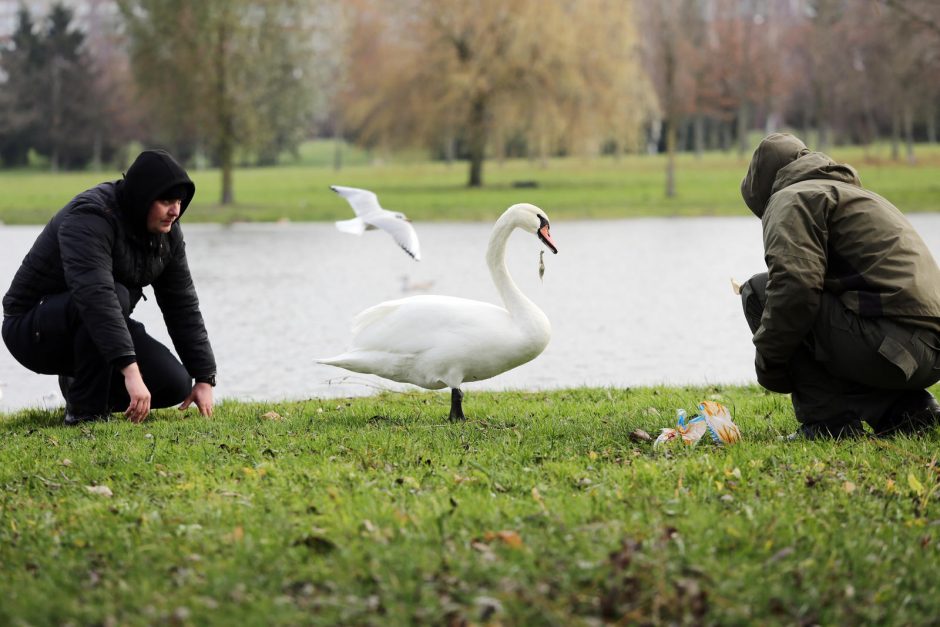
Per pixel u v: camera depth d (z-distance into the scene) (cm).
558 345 1217
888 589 357
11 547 416
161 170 648
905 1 4169
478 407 741
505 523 414
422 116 4622
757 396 782
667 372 1052
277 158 8638
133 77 3878
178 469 529
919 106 6194
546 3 4469
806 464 508
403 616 329
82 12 11319
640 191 4409
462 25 4556
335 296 1656
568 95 4519
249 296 1648
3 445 614
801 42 7738
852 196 539
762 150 576
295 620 331
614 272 1967
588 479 485
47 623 340
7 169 7994
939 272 547
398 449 566
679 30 4438
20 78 7819
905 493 463
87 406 691
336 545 392
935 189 4062
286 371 1061
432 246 2522
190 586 360
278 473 509
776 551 390
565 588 347
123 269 667
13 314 688
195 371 706
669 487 473
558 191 4447
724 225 3125
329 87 6088
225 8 3662
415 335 663
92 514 449
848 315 534
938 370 538
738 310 1486
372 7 4822
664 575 354
